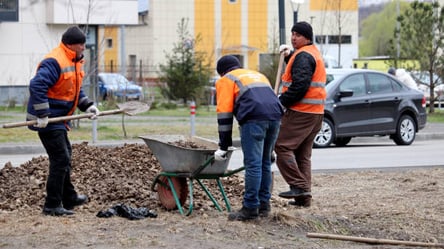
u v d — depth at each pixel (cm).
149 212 1035
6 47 4556
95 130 2411
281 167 1136
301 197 1144
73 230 946
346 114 2275
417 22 3672
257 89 991
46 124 1005
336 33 6322
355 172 1600
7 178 1243
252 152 992
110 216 1034
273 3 7538
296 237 948
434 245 937
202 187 1101
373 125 2327
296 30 1124
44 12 4622
